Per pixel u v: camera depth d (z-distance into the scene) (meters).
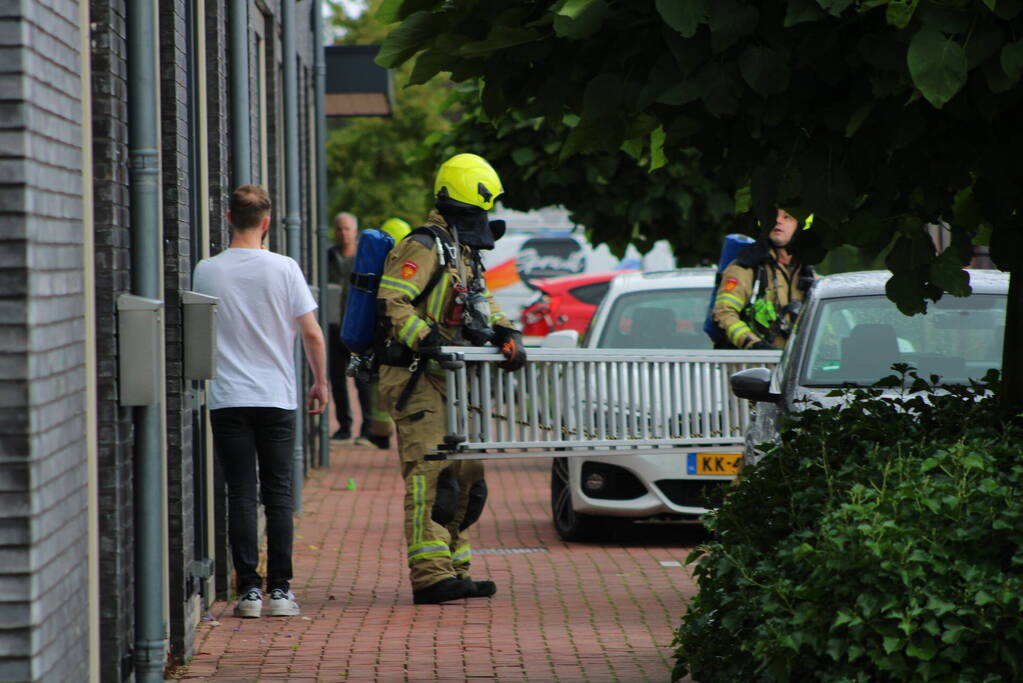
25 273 11.27
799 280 27.55
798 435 15.76
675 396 22.33
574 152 15.30
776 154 13.70
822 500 14.23
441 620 21.61
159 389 16.02
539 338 67.81
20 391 11.29
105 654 15.36
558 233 83.44
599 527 29.69
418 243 22.02
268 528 22.17
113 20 15.38
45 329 11.72
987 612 12.41
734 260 27.66
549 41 13.77
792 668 13.16
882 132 13.50
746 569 14.16
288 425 22.02
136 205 16.31
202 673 18.22
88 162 13.47
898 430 15.48
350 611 22.44
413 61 14.40
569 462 29.16
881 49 12.67
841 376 22.16
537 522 33.38
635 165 40.38
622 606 22.66
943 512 12.96
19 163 11.22
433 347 21.55
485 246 22.58
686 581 25.00
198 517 20.92
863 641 12.58
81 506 13.06
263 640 20.20
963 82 12.29
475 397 21.56
